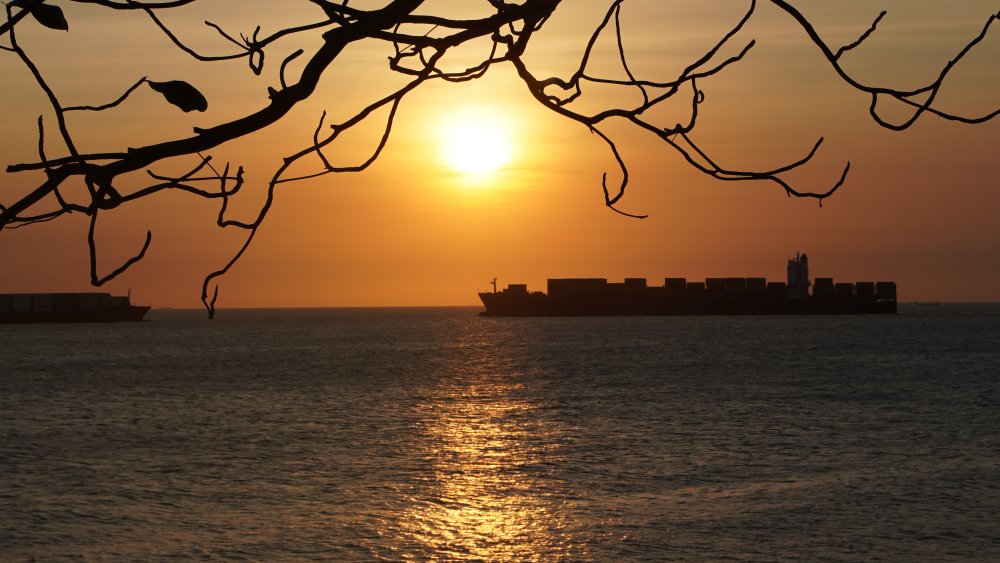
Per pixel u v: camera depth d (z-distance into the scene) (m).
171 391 97.50
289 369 128.75
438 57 2.96
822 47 3.09
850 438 60.28
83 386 104.06
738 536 35.97
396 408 81.12
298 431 66.75
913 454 53.69
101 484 46.66
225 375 118.69
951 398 83.38
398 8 2.87
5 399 90.31
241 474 49.47
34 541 35.94
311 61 2.79
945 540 35.00
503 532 37.28
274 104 2.75
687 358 140.38
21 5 2.44
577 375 113.25
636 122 3.20
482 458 54.28
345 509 41.28
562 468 50.59
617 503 41.84
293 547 35.22
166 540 36.16
